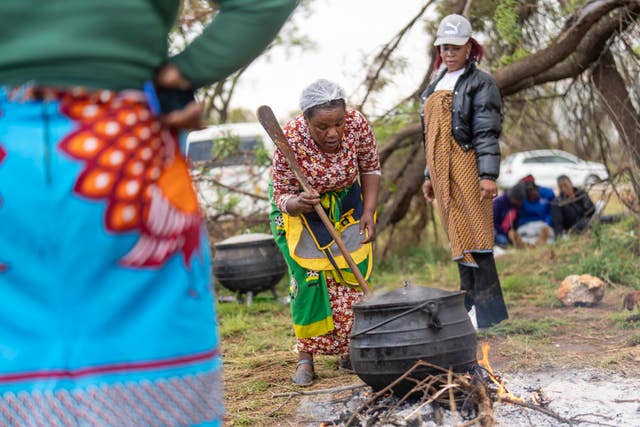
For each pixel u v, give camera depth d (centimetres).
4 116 153
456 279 766
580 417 321
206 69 163
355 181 425
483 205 507
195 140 970
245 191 828
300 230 418
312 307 423
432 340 321
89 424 153
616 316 517
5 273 155
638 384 369
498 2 705
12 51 150
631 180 706
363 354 328
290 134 407
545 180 1766
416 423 300
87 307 154
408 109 822
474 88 501
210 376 166
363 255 422
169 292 160
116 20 153
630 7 639
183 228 163
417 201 910
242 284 694
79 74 152
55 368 153
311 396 397
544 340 475
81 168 152
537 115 814
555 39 683
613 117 705
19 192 152
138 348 156
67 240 152
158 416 158
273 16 162
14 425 154
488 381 344
